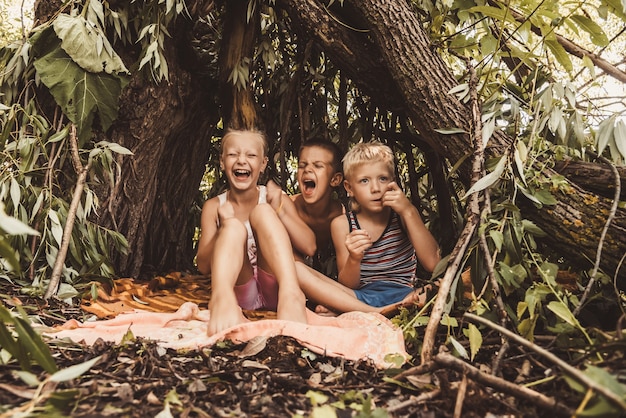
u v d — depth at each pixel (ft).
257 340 5.81
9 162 9.15
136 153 10.48
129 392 4.33
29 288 8.35
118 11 10.00
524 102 8.63
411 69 8.29
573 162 7.88
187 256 13.55
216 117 12.69
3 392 4.19
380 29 8.45
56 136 9.16
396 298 8.44
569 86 8.07
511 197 7.19
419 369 4.78
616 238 6.97
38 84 9.39
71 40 9.05
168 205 12.18
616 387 3.31
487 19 9.46
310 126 12.57
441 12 9.88
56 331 6.38
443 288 5.78
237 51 11.11
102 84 9.43
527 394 3.99
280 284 7.09
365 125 11.94
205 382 4.71
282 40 12.11
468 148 8.00
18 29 18.19
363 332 6.08
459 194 12.34
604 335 4.78
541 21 8.30
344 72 10.70
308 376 5.14
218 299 6.63
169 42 10.70
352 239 7.97
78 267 9.31
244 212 8.80
